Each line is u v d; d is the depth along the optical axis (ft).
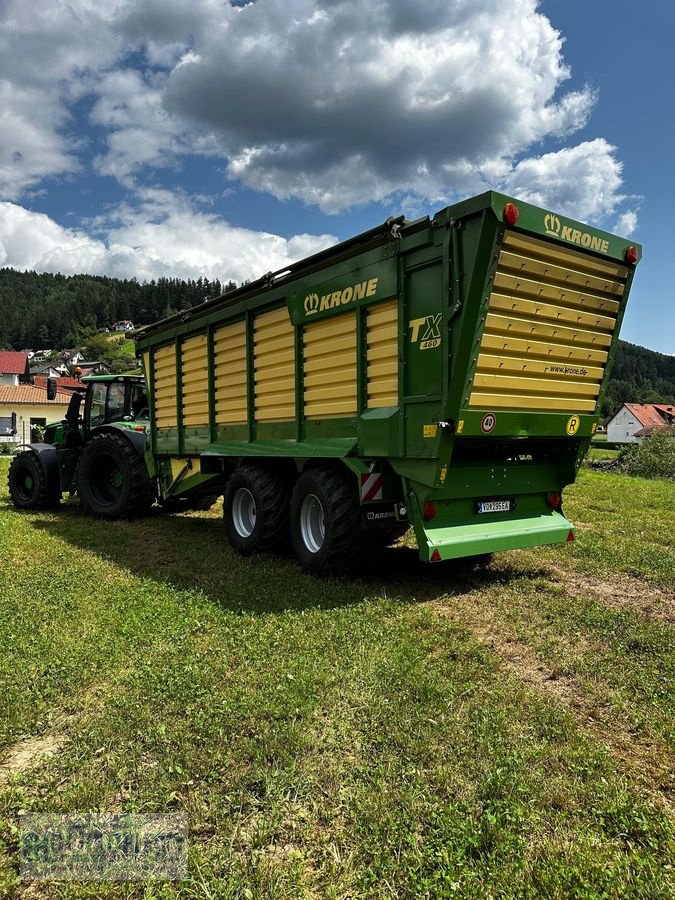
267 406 21.90
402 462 16.78
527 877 6.71
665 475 71.41
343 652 12.71
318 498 18.78
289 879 6.72
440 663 12.32
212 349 24.79
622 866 6.89
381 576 19.12
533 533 18.51
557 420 18.01
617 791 8.17
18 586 17.81
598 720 10.25
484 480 17.93
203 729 9.60
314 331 19.62
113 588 17.62
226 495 23.16
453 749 9.11
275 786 8.18
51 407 141.59
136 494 30.40
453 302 14.88
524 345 16.30
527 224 14.69
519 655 13.03
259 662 12.25
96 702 10.77
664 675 11.84
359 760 8.89
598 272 17.20
